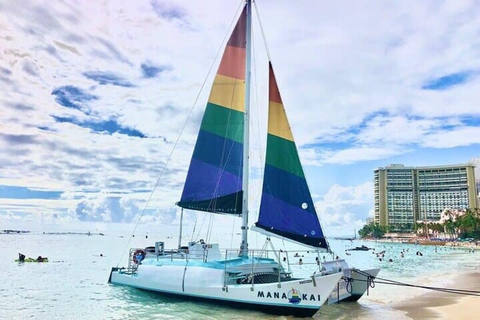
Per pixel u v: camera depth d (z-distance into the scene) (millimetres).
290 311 15375
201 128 21281
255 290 15852
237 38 21062
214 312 16781
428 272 45031
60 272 40375
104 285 28891
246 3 21016
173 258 19812
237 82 20641
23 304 21219
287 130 18328
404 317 17016
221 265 17219
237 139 20078
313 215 17234
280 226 17516
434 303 20750
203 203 20328
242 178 19516
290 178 17844
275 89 18875
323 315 17172
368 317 16953
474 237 171000
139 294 20219
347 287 18734
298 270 25109
